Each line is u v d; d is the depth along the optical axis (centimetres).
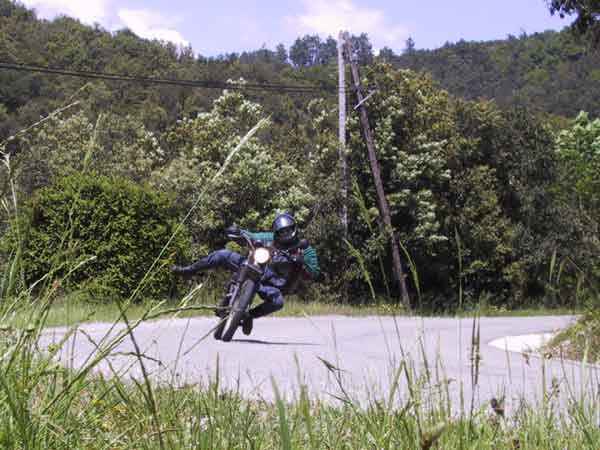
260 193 3212
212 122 3603
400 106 3675
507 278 4025
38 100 2122
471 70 15062
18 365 216
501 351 1190
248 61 11188
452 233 3919
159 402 287
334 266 3284
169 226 2311
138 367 551
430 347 1148
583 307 276
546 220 4153
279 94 5912
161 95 5981
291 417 321
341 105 3303
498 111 4338
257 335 1315
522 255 4062
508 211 4372
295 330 1515
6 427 202
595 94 11175
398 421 254
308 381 652
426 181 3738
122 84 5397
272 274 1050
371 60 3669
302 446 278
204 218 2967
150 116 5166
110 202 2156
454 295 3894
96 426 254
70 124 2948
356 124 3591
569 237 3978
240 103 3694
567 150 5394
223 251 1049
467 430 271
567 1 1952
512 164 4319
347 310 2466
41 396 233
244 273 1000
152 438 255
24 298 222
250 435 288
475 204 4003
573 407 326
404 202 3512
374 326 1731
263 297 1053
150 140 3519
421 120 3791
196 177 3005
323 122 3694
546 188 4256
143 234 2214
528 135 4356
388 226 3186
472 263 3881
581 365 323
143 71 6200
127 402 256
